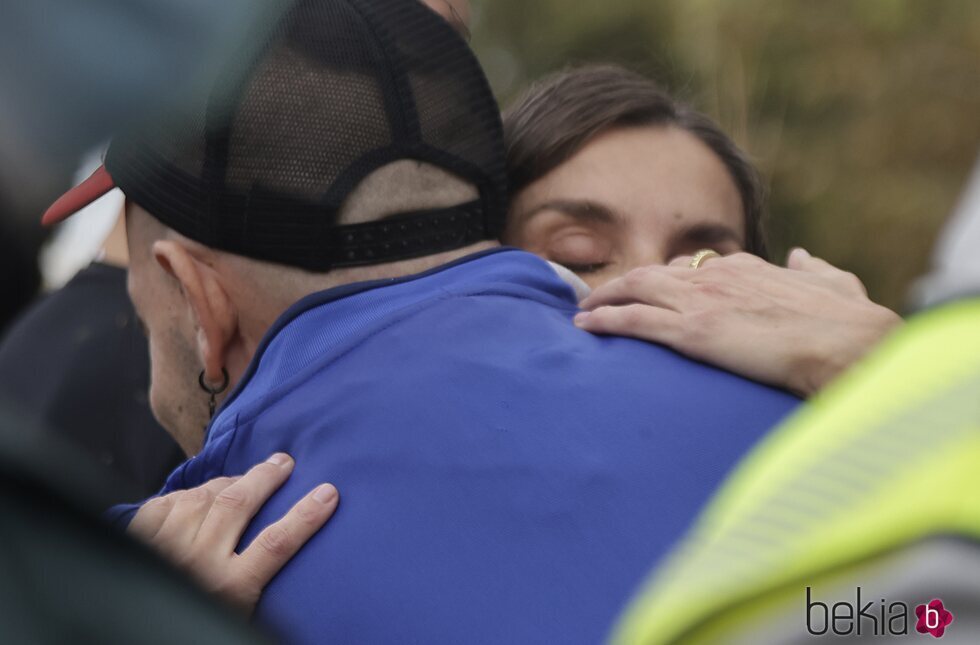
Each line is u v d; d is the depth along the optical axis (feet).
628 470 4.19
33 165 2.01
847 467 2.02
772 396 4.60
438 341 4.60
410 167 5.02
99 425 7.61
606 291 5.14
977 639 1.87
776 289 4.96
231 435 4.75
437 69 5.15
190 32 2.07
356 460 4.35
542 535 4.06
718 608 1.91
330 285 4.97
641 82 6.98
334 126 4.91
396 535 4.15
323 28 5.00
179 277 5.06
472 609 3.96
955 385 2.06
